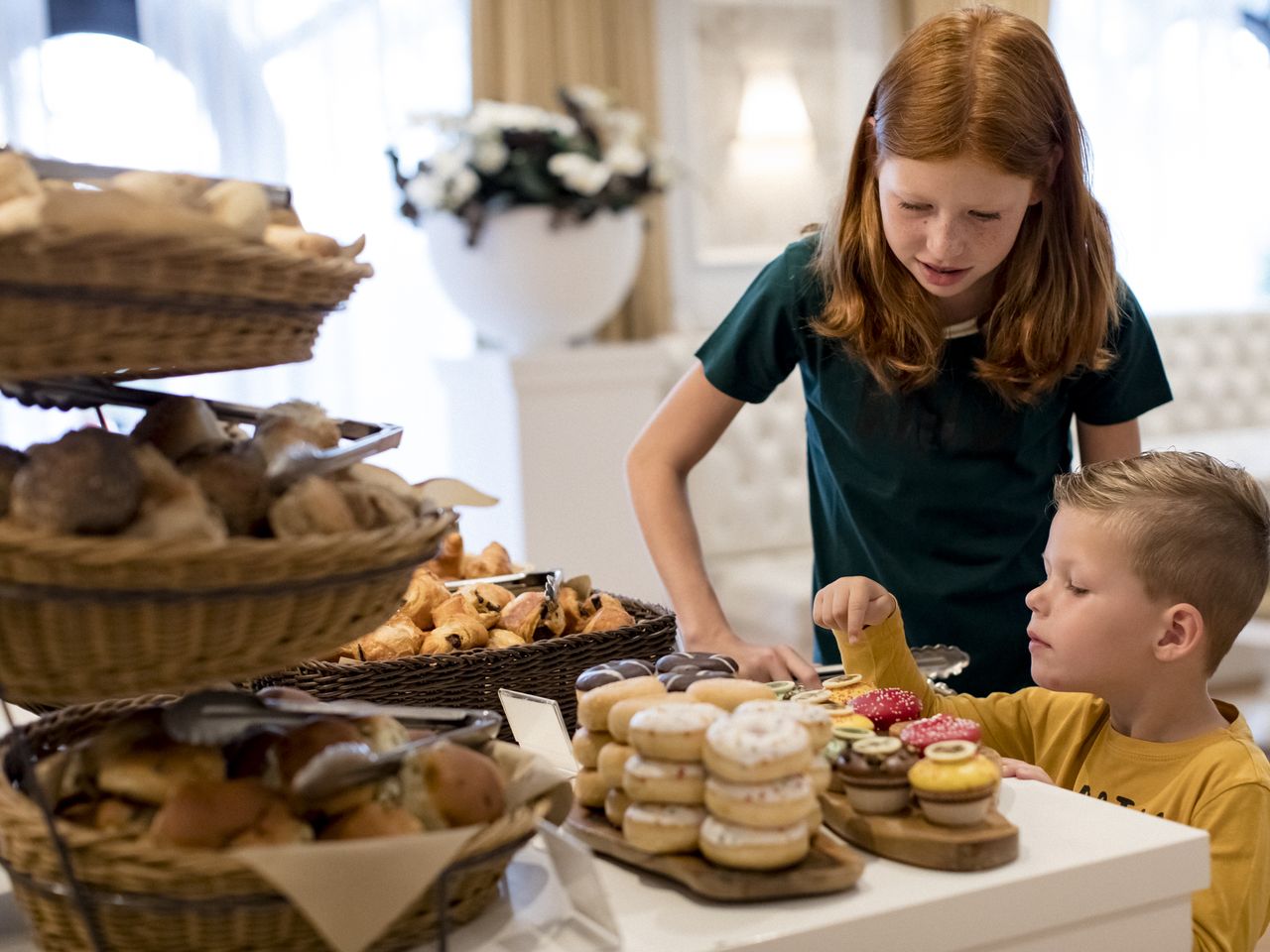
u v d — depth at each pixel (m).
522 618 1.19
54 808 0.71
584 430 3.48
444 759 0.71
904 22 4.43
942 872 0.75
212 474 0.68
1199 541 1.10
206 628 0.63
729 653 1.28
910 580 1.45
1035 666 1.19
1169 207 4.88
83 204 0.59
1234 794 1.02
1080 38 4.69
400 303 4.00
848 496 1.46
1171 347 4.52
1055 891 0.74
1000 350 1.33
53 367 0.62
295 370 3.92
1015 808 0.85
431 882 0.65
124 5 3.61
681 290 4.30
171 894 0.65
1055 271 1.31
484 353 3.66
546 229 3.32
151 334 0.63
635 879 0.77
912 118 1.16
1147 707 1.14
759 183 4.36
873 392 1.41
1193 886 0.79
